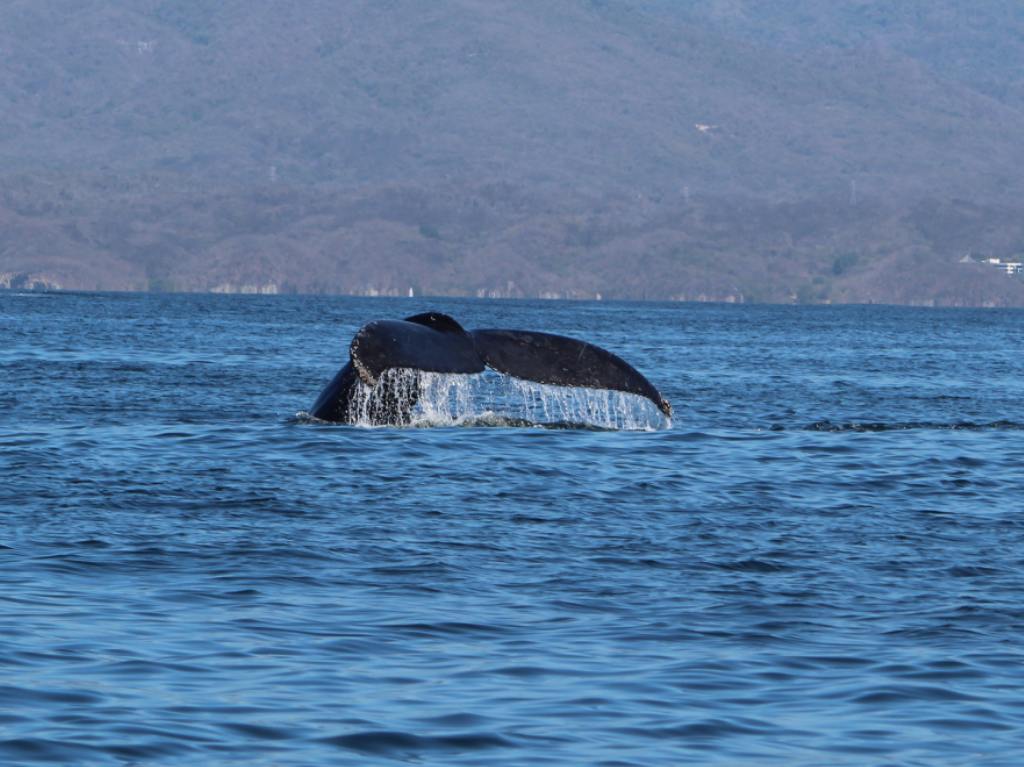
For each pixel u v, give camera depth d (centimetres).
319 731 4009
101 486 7462
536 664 4631
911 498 7725
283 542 6209
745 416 13012
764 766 3844
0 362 17250
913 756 3912
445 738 3988
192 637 4819
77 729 3950
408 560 5959
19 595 5241
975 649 4844
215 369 17300
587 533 6588
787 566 6009
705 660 4703
